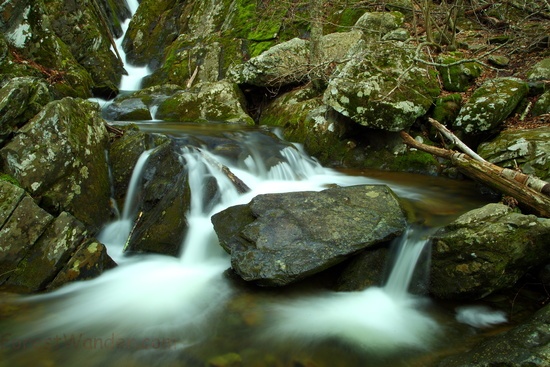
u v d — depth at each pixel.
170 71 12.07
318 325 3.65
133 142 5.55
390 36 8.81
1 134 4.56
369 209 4.52
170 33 14.93
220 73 11.88
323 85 8.96
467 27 10.80
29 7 8.62
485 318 3.67
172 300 3.99
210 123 8.84
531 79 7.06
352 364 3.17
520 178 4.78
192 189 5.20
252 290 4.11
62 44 9.88
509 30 9.52
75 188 4.67
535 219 3.65
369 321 3.72
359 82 6.60
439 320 3.72
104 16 14.38
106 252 4.43
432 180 6.32
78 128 4.97
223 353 3.28
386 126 6.49
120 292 4.10
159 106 9.52
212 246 4.78
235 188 5.61
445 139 6.66
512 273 3.74
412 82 6.71
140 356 3.22
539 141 5.41
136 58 14.16
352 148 7.23
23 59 8.52
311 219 4.34
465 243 3.73
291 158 6.86
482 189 5.75
